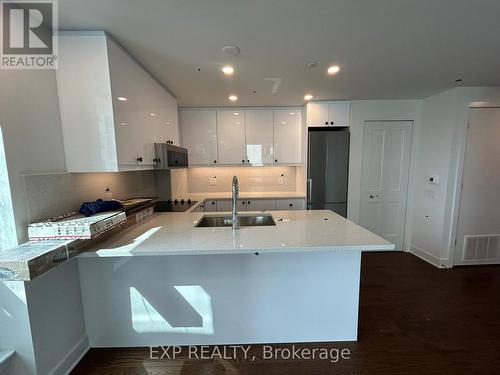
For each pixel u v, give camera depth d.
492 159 2.84
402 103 3.28
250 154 3.58
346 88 2.69
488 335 1.83
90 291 1.70
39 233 1.26
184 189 3.78
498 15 1.32
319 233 1.64
